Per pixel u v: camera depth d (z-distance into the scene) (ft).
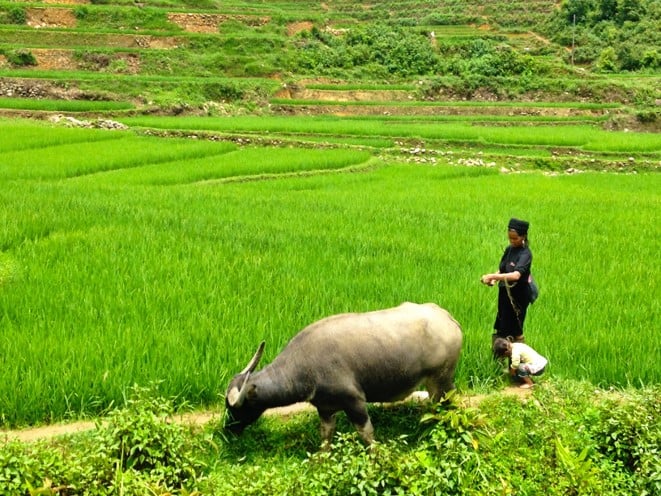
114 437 16.38
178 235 36.91
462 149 97.50
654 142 97.86
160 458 16.40
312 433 18.80
